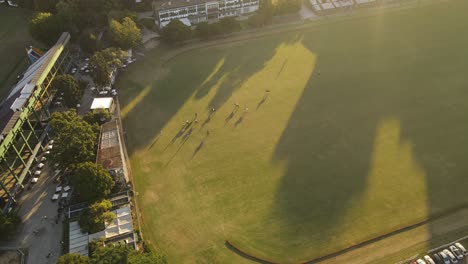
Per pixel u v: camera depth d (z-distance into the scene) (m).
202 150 119.56
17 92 128.50
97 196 96.50
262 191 105.44
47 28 162.12
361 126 126.88
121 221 94.75
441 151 116.12
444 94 140.38
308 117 131.62
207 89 147.12
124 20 170.62
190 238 93.94
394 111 133.12
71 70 157.62
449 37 176.25
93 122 122.12
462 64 156.62
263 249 91.06
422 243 91.38
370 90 144.00
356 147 118.62
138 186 107.75
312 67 158.75
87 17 176.88
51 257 89.50
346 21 195.25
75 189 95.81
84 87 147.62
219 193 105.31
